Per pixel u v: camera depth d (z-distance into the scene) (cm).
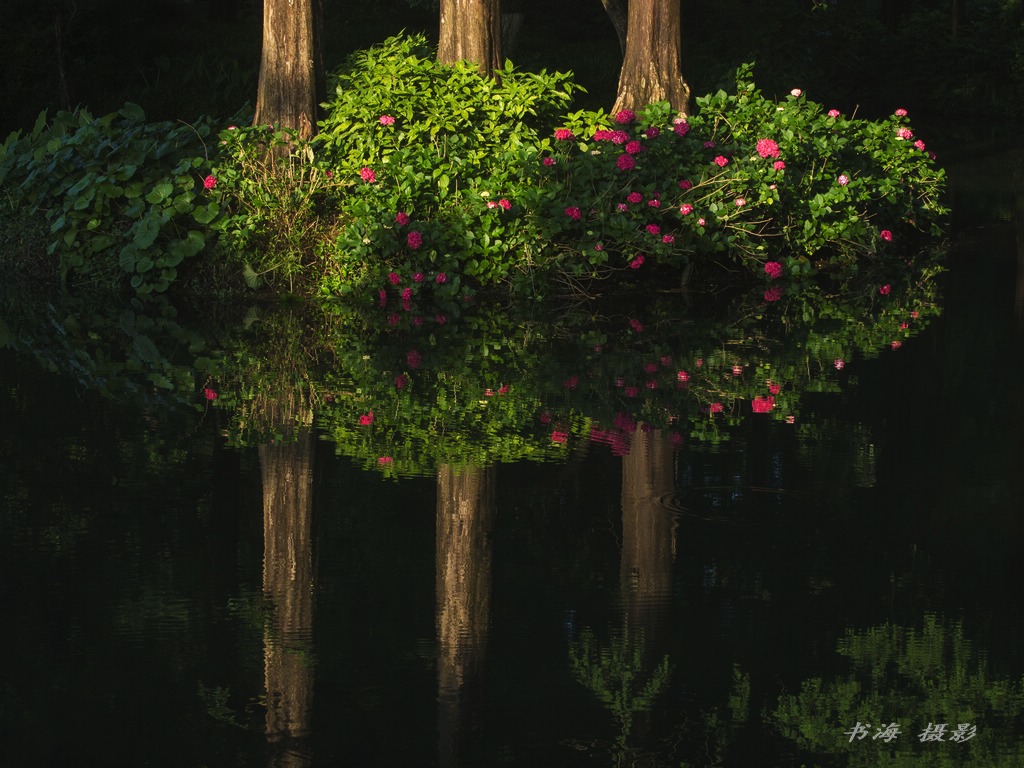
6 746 636
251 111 2266
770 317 1803
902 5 6594
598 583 845
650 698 689
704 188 2056
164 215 1942
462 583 841
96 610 797
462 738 645
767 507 1000
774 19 4234
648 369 1473
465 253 1928
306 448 1154
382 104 2070
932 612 804
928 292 1984
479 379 1420
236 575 855
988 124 5047
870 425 1236
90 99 3027
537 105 2234
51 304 1902
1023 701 691
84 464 1107
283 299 1934
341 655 736
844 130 2352
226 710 672
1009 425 1238
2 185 2203
